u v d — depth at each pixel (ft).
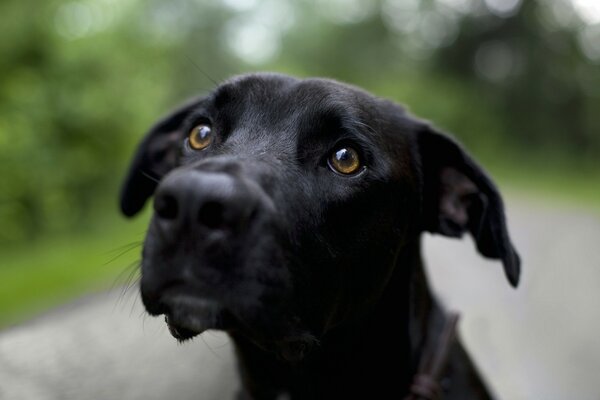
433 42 17.03
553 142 15.26
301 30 18.49
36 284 2.56
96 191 4.20
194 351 1.82
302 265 1.01
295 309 1.00
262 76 1.17
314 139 1.09
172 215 0.83
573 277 3.17
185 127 1.26
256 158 1.01
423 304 1.40
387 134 1.21
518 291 2.77
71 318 2.02
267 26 18.62
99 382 1.60
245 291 0.87
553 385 1.83
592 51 15.44
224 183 0.83
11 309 2.20
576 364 1.99
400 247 1.26
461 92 15.66
